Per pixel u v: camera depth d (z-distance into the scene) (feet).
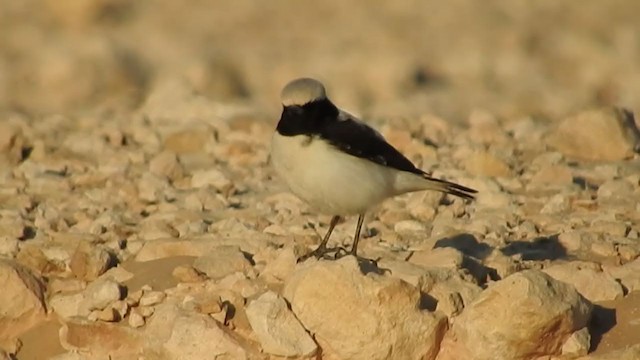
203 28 125.08
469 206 50.37
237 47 118.01
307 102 40.47
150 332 38.60
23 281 40.45
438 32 122.62
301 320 37.60
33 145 59.36
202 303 38.42
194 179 54.24
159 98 69.41
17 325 40.24
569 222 47.29
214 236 45.24
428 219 49.16
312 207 42.32
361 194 41.04
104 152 59.36
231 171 56.85
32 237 46.62
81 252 42.29
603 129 56.90
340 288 37.37
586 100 95.66
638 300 39.47
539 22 125.80
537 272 37.50
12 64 106.73
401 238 46.26
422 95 94.27
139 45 114.93
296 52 115.75
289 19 130.21
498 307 37.04
